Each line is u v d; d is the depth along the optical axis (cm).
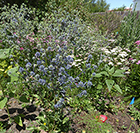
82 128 173
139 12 496
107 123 183
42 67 150
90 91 225
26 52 258
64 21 303
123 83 268
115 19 555
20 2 405
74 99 207
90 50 302
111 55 306
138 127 189
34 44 280
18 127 158
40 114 157
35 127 153
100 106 216
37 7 408
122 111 219
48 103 195
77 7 480
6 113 175
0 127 150
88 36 329
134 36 334
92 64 265
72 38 290
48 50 200
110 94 254
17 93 208
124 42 356
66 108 202
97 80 245
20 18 284
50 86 169
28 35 267
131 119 204
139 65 261
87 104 208
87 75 246
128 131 177
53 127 154
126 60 303
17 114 176
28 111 185
